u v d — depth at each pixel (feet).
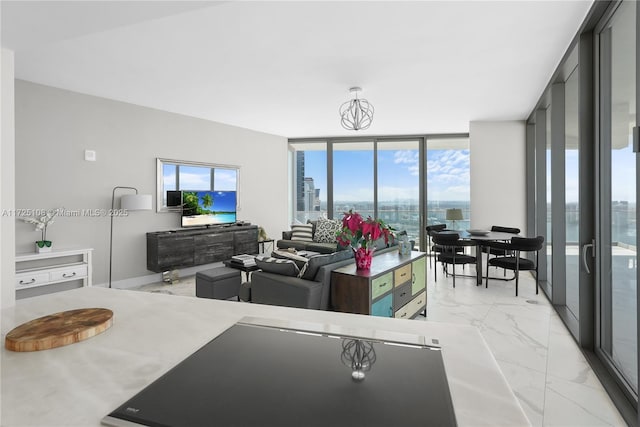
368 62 12.30
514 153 20.38
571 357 9.25
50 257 13.92
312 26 9.77
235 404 2.03
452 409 1.96
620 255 7.96
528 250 14.76
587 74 9.31
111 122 16.62
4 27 7.58
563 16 9.20
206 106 17.97
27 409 2.01
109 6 6.72
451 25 9.71
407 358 2.62
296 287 9.67
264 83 14.46
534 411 6.97
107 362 2.58
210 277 13.09
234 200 21.91
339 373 2.40
